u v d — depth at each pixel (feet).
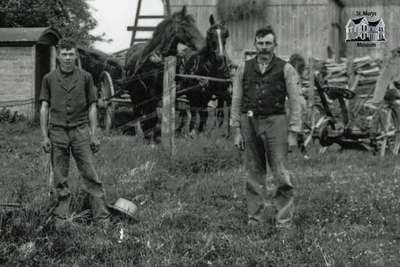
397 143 44.70
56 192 20.74
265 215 22.17
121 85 47.37
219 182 28.12
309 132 44.37
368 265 16.53
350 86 49.39
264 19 88.02
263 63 20.89
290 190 20.83
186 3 90.74
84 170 20.79
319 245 18.17
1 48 68.13
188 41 42.34
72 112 20.56
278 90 20.67
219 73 45.29
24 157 35.37
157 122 43.27
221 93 45.32
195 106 46.19
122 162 31.24
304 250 17.62
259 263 16.66
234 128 21.44
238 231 20.36
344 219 22.02
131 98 46.09
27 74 67.87
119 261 16.61
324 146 44.16
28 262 16.38
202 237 19.10
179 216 21.61
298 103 20.72
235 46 88.38
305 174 32.37
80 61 61.77
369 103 44.34
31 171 29.25
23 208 19.69
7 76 68.23
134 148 35.37
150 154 33.30
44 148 20.51
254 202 21.35
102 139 39.17
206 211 23.18
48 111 20.77
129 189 25.75
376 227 20.99
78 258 17.07
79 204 21.98
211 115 49.06
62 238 18.22
